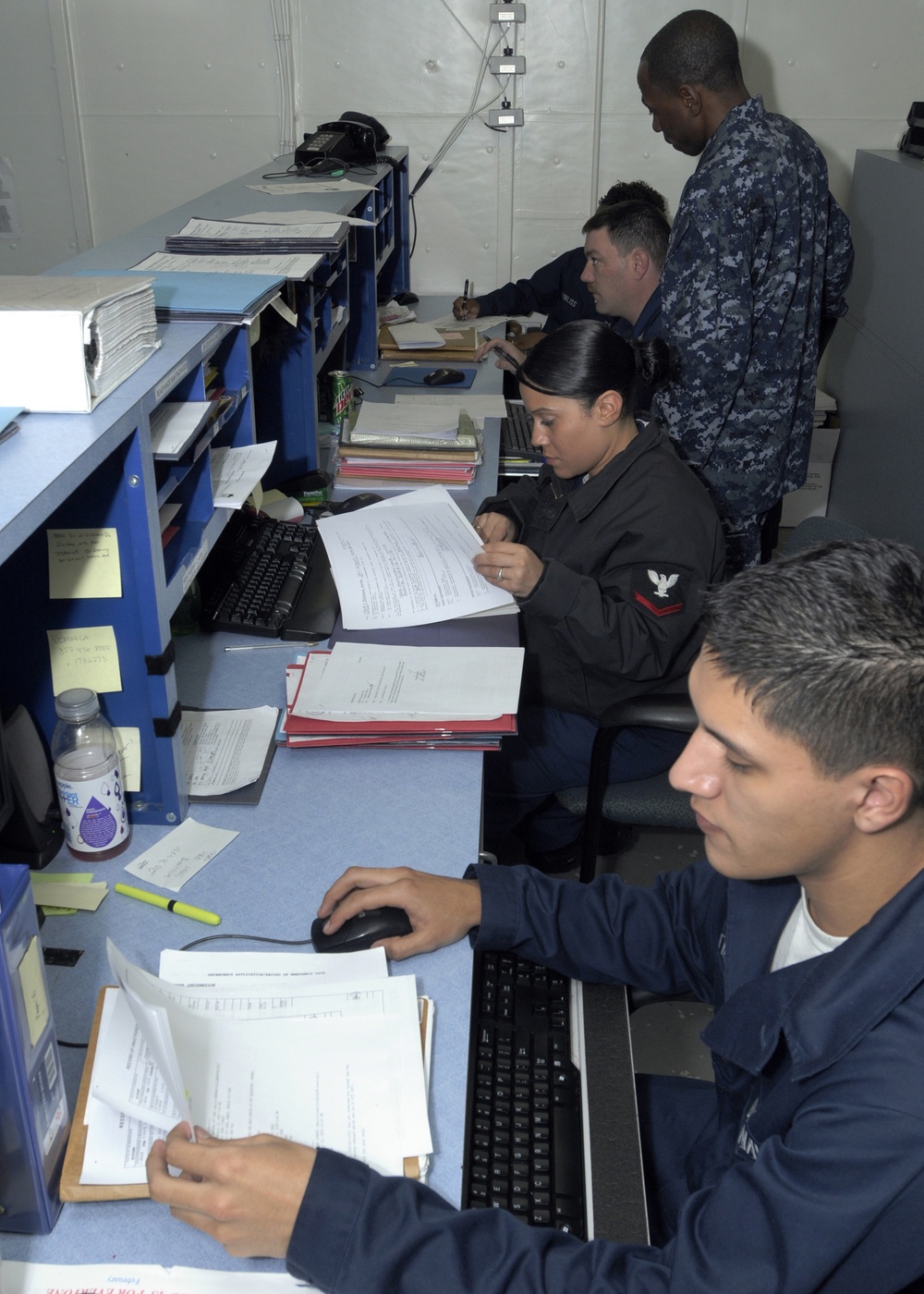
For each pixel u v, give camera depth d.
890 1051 0.66
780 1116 0.77
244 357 1.52
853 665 0.61
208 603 1.58
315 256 1.76
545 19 3.32
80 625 1.07
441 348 2.99
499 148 3.52
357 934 0.97
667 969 1.03
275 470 2.04
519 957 1.08
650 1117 1.10
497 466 2.24
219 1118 0.79
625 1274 0.69
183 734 1.32
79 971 0.96
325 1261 0.69
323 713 1.28
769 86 3.38
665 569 1.61
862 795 0.65
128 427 0.96
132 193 3.62
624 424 1.70
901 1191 0.63
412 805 1.21
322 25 3.37
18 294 1.00
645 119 3.45
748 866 0.71
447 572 1.63
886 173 3.21
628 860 2.26
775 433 2.26
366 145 3.04
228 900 1.05
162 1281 0.71
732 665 0.65
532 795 1.81
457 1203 0.77
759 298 2.15
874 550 0.67
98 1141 0.78
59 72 3.43
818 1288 0.66
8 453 0.84
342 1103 0.82
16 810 1.05
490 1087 0.93
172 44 3.41
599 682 1.72
